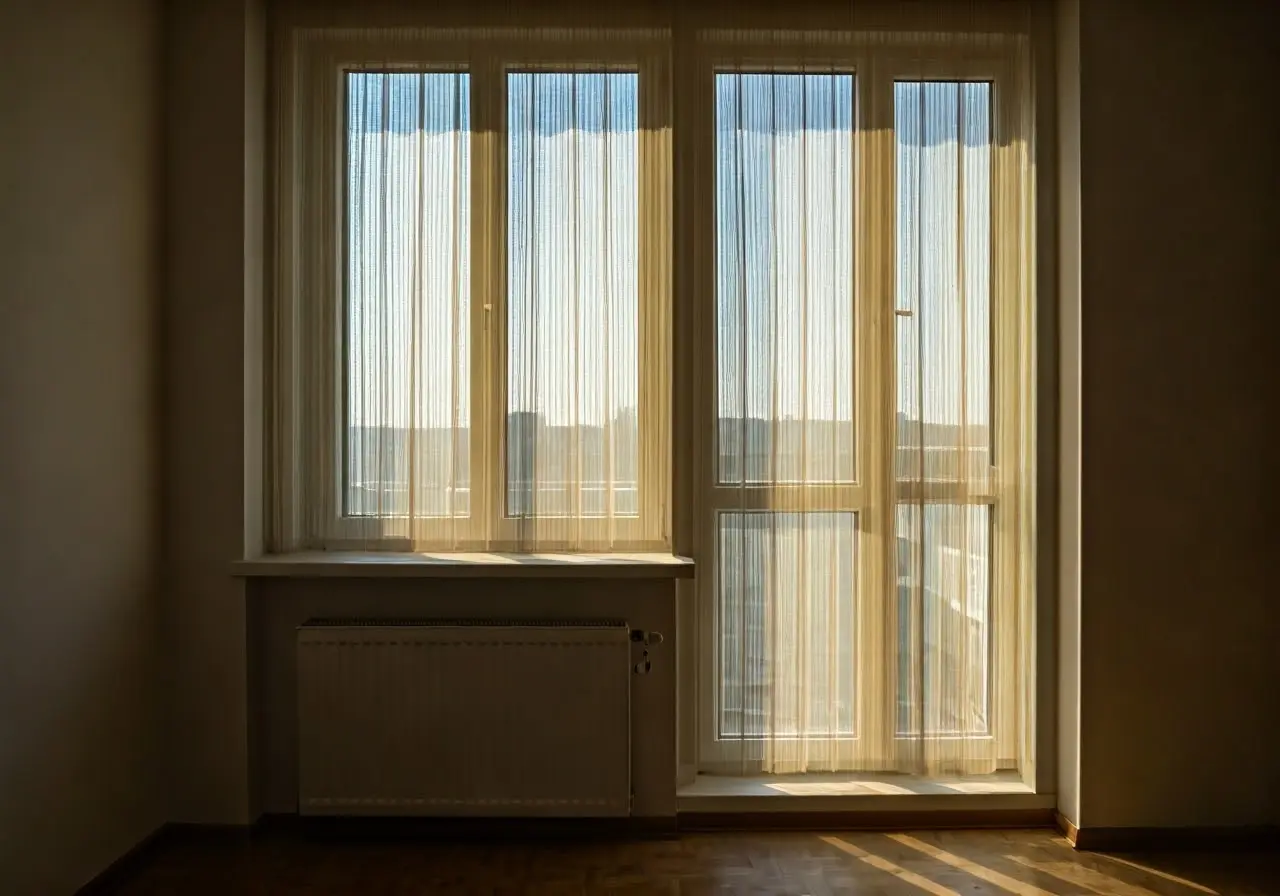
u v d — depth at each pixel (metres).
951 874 3.15
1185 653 3.37
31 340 2.63
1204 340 3.36
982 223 3.57
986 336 3.57
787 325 3.55
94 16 2.92
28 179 2.62
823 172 3.55
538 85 3.53
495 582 3.47
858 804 3.50
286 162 3.53
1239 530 3.37
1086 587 3.36
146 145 3.23
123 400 3.10
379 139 3.54
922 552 3.56
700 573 3.57
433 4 3.53
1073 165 3.39
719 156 3.55
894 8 3.55
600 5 3.53
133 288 3.15
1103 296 3.35
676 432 3.55
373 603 3.48
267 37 3.52
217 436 3.37
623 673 3.33
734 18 3.54
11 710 2.55
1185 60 3.35
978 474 3.58
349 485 3.58
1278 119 3.36
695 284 3.56
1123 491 3.35
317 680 3.31
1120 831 3.37
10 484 2.54
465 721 3.32
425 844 3.37
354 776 3.32
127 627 3.12
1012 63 3.55
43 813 2.69
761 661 3.58
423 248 3.54
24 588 2.60
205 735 3.37
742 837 3.44
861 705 3.59
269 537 3.55
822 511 3.57
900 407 3.56
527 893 3.00
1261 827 3.38
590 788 3.33
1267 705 3.38
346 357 3.57
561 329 3.54
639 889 3.03
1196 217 3.36
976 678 3.60
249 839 3.38
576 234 3.52
